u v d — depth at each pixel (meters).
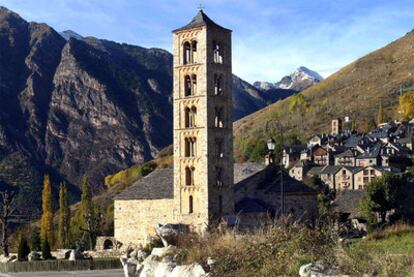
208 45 93.31
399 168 188.25
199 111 93.56
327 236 35.16
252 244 36.69
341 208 112.19
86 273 69.62
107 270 73.69
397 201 102.62
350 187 178.00
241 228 75.81
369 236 49.19
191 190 94.00
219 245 38.53
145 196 101.31
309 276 30.84
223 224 54.47
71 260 78.50
